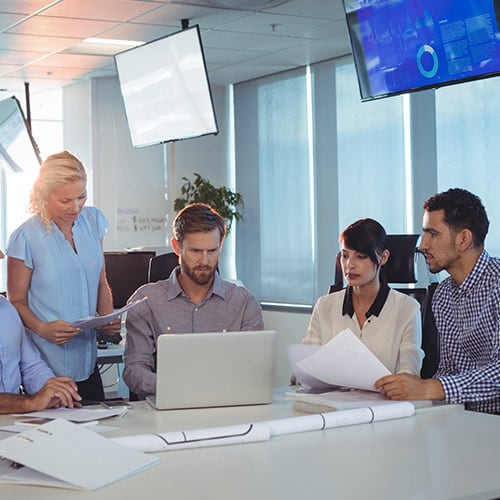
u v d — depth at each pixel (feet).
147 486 5.78
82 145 28.07
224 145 28.89
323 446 6.90
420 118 21.47
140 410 8.72
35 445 6.29
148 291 10.34
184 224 9.93
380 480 5.86
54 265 10.63
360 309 10.42
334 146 24.47
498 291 8.88
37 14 19.70
